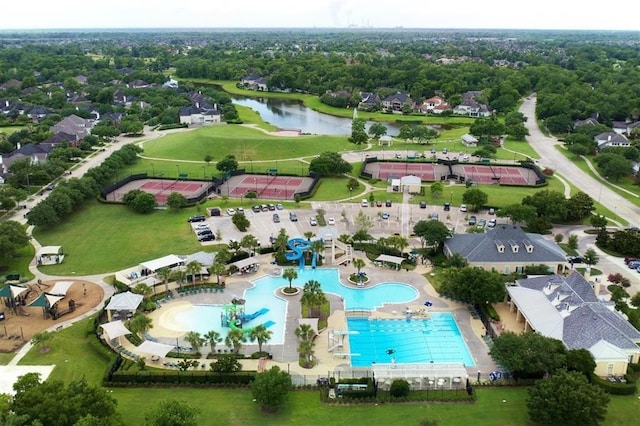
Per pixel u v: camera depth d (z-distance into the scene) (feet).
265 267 573.74
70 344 428.15
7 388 370.94
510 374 391.86
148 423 309.63
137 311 475.72
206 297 509.35
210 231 652.89
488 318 468.34
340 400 364.38
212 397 367.86
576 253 598.75
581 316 418.72
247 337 435.94
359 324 467.52
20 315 472.85
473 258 544.21
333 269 570.46
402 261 579.89
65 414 306.55
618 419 345.92
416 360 416.46
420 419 347.15
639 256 593.01
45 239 638.94
